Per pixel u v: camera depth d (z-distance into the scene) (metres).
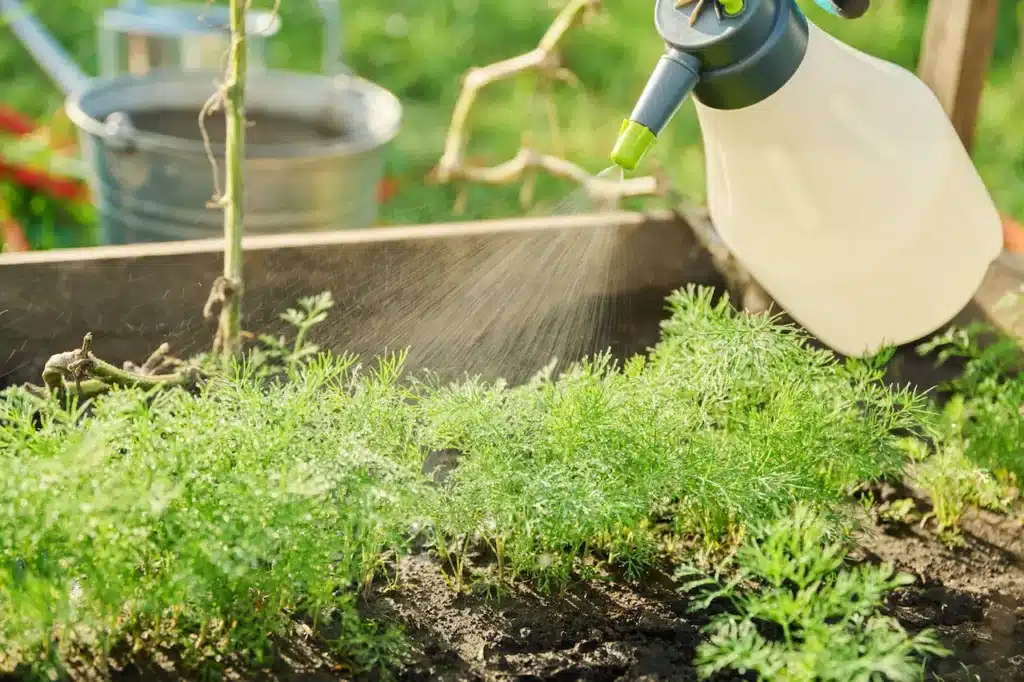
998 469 1.62
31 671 1.15
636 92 4.28
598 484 1.30
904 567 1.45
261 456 1.20
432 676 1.22
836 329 1.48
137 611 1.20
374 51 4.55
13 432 1.21
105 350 1.66
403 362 1.55
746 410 1.54
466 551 1.43
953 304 1.46
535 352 1.74
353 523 1.20
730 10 1.19
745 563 1.14
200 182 2.10
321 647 1.25
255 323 1.72
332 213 2.23
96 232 2.91
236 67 1.39
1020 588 1.41
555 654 1.27
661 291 1.90
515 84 4.36
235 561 1.10
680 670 1.25
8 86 4.04
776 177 1.33
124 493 1.06
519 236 1.83
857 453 1.40
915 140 1.35
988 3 1.88
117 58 2.97
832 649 1.05
